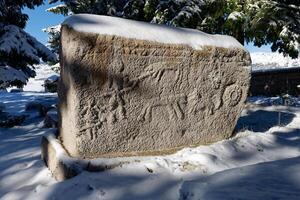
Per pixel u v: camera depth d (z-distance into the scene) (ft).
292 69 57.57
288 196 10.85
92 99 16.11
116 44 16.29
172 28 18.86
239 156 17.78
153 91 17.58
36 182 16.16
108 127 16.69
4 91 79.82
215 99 19.67
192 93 18.79
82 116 16.02
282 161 14.71
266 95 57.52
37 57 35.63
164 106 18.06
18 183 16.28
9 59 36.94
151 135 17.87
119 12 58.23
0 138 25.49
